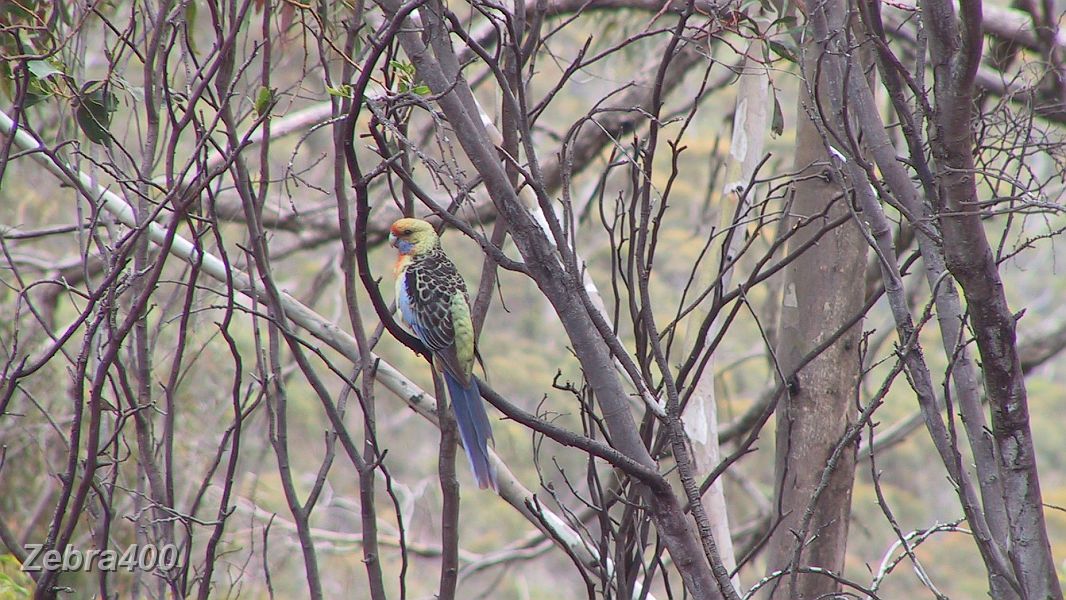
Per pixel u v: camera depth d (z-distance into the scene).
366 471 8.04
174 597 7.93
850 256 11.73
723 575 7.18
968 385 7.75
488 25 16.25
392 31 6.50
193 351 16.28
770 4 9.41
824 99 10.92
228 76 8.20
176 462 15.95
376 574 7.98
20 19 9.21
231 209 16.72
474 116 7.80
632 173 7.71
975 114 10.49
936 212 7.46
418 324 8.70
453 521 8.27
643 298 7.41
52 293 16.75
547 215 7.15
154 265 7.81
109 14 12.29
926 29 6.88
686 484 7.30
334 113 7.92
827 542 11.44
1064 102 11.42
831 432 11.58
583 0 17.34
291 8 9.76
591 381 7.66
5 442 14.66
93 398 7.69
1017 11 14.59
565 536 9.94
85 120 8.53
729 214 12.16
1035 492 7.30
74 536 13.76
